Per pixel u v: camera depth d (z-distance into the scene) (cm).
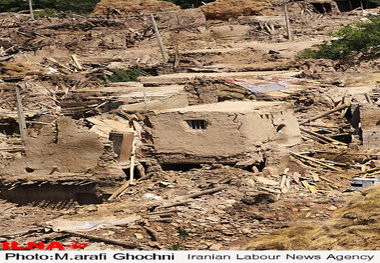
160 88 8675
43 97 9612
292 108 6041
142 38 13100
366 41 10150
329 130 6706
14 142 7762
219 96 7662
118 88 8812
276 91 7744
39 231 4625
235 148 5469
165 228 4478
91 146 5434
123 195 5275
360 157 5838
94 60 12044
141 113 7619
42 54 12625
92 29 13612
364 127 6206
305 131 6556
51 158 5506
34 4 17275
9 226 4872
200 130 5559
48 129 5534
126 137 5544
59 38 13225
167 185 5316
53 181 5441
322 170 5578
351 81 8662
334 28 13050
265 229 4391
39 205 5509
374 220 4131
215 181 5234
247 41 12612
